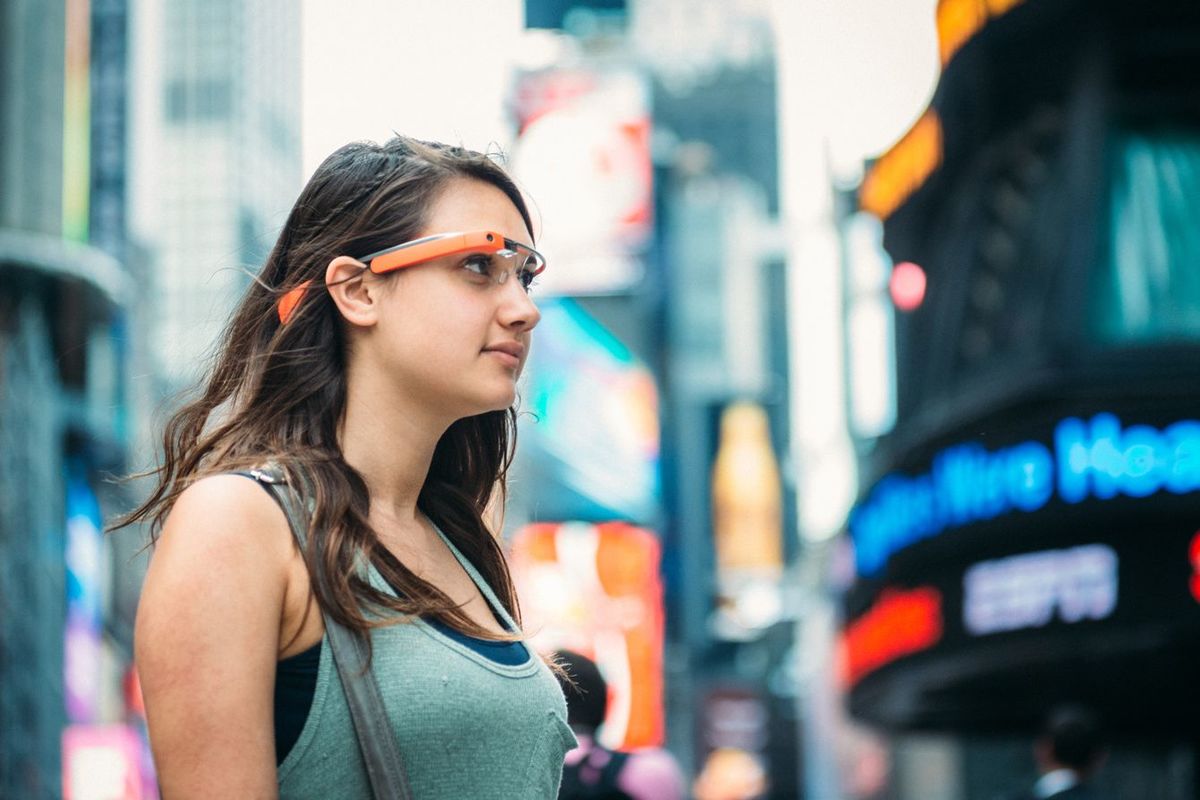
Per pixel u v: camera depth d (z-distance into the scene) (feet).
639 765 10.93
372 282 4.60
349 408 4.67
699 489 304.50
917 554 58.23
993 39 62.59
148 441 5.17
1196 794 64.90
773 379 322.75
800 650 268.00
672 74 431.84
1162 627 49.01
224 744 3.94
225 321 5.08
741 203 338.54
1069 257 56.44
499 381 4.61
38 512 98.32
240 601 4.05
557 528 227.20
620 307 280.31
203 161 241.76
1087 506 49.85
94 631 99.50
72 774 95.71
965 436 54.95
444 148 4.82
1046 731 18.79
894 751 195.52
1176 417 49.55
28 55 106.52
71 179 108.37
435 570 4.73
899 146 76.23
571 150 293.02
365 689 4.10
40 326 102.99
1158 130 58.44
